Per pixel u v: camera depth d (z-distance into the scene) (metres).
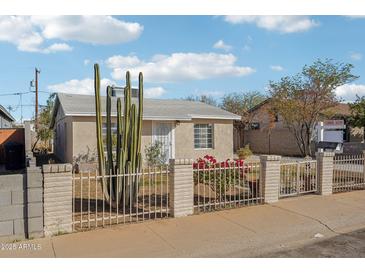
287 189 8.74
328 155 8.84
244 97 35.12
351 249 5.34
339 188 9.30
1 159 18.27
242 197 8.11
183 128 17.06
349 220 6.78
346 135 23.22
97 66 6.70
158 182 10.08
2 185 5.12
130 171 6.68
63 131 17.98
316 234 6.08
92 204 7.56
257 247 5.36
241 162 7.88
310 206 7.62
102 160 6.67
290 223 6.41
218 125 18.34
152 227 5.98
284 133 26.09
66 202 5.54
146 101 20.22
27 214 5.27
